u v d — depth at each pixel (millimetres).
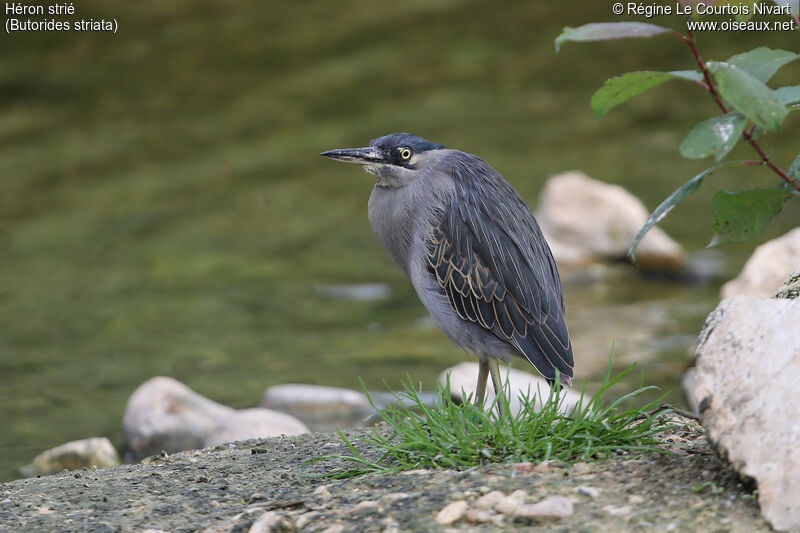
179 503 5816
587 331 12984
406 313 14289
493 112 24500
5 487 6480
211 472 6469
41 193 20625
